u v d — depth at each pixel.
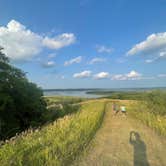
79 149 7.30
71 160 6.39
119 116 18.48
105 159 6.76
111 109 25.52
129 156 7.15
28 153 5.67
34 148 5.99
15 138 6.84
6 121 16.06
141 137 9.95
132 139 9.55
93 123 11.02
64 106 28.36
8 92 17.67
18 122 17.73
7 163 4.81
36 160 5.35
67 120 10.62
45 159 5.54
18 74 19.41
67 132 8.13
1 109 15.24
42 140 6.65
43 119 20.19
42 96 22.17
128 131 11.46
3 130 14.87
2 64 17.80
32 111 19.69
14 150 5.52
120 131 11.46
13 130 15.87
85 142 8.23
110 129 12.06
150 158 7.00
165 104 14.88
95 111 17.06
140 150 7.83
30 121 19.05
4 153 5.25
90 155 7.09
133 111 19.16
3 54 18.12
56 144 6.52
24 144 6.11
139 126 13.13
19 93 18.70
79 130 8.53
